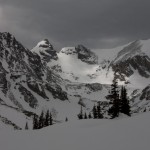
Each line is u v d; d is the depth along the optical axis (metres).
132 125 39.22
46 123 124.81
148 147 27.77
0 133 48.62
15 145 37.38
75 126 50.91
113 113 72.56
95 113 119.06
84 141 34.53
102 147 30.53
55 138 39.16
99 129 40.91
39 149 34.00
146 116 44.53
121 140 31.88
